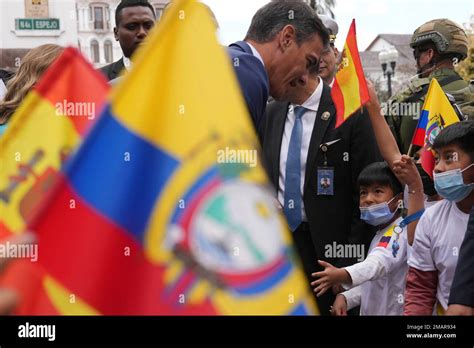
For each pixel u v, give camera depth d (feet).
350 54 10.05
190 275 3.63
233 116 3.80
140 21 12.10
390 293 10.11
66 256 3.57
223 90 3.81
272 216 3.75
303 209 10.64
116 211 3.62
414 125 12.14
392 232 10.11
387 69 26.13
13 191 5.24
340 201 10.59
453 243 8.56
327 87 11.02
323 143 10.61
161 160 3.70
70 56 5.54
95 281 3.57
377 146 10.68
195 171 3.71
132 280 3.61
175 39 3.80
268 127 11.05
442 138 8.41
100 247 3.59
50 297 3.53
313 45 7.88
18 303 3.49
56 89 5.51
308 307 3.73
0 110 8.89
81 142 3.64
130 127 3.68
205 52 3.83
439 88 10.68
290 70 7.89
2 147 5.38
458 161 8.30
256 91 7.22
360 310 10.46
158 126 3.72
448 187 8.36
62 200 3.59
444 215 8.76
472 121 8.51
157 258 3.62
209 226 3.68
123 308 3.59
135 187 3.66
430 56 12.55
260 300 3.66
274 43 7.80
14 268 3.51
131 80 3.73
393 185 10.22
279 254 3.72
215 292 3.63
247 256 3.68
